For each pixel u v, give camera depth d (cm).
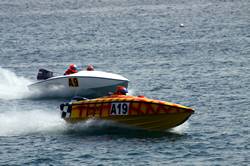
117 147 4528
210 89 6912
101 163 4172
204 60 9425
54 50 11525
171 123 4825
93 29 15762
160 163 4144
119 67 9094
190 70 8425
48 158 4316
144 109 4797
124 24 16875
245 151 4378
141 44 12056
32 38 14000
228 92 6694
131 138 4762
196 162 4159
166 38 13100
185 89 6994
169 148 4481
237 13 18950
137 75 8200
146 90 7038
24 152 4475
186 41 12275
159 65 9094
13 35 14800
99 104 4956
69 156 4341
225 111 5725
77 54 10844
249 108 5816
